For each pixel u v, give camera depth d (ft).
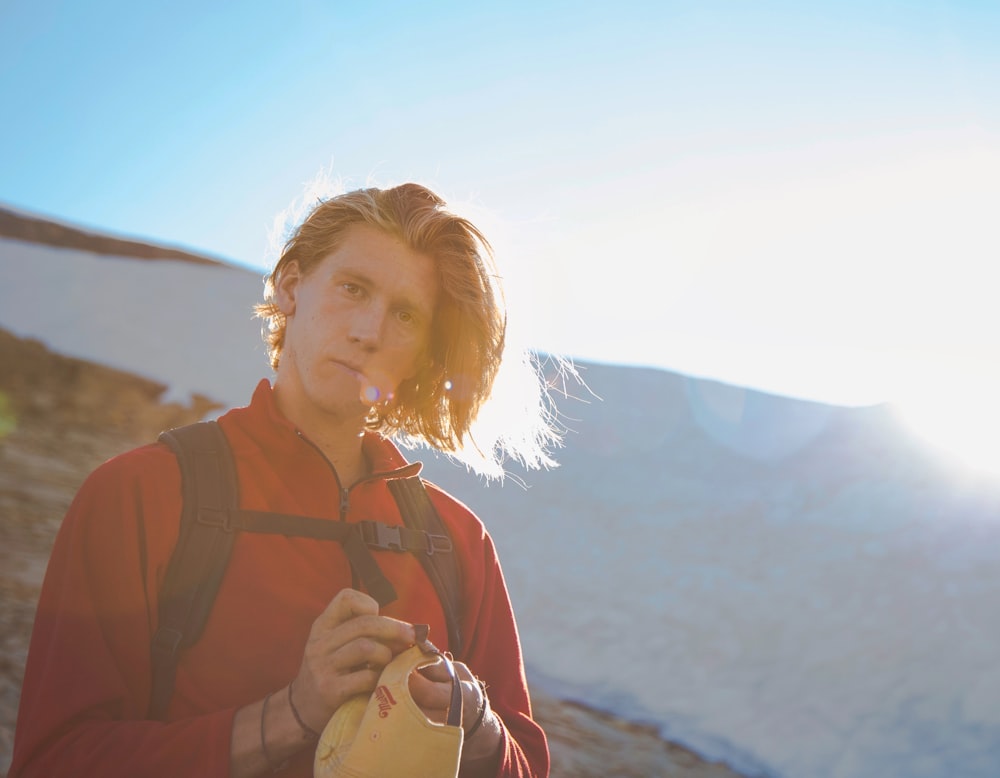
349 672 3.77
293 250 4.78
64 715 3.72
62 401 40.37
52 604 3.99
